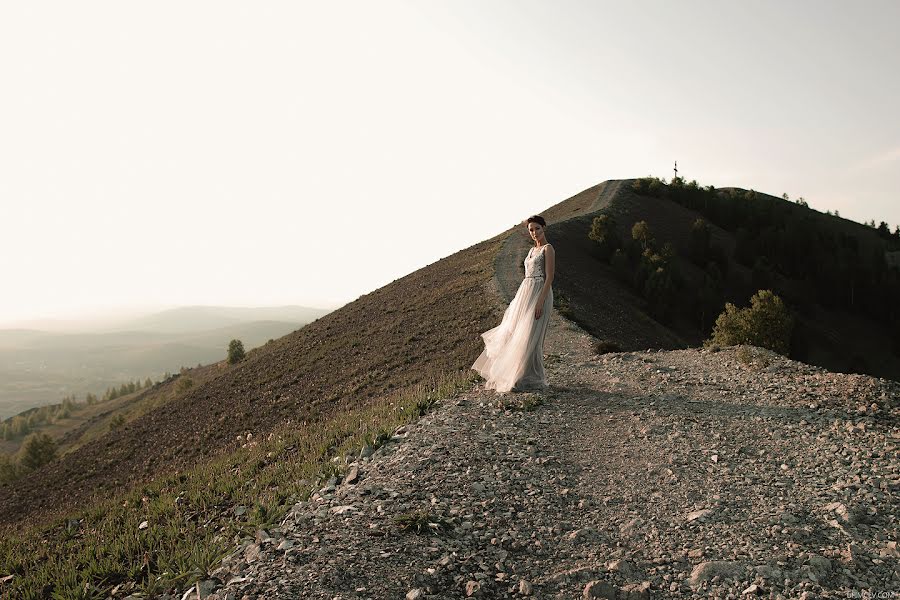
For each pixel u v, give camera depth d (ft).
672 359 39.70
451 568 12.74
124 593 15.47
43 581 17.47
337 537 14.28
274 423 76.43
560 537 14.53
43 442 237.66
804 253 287.28
